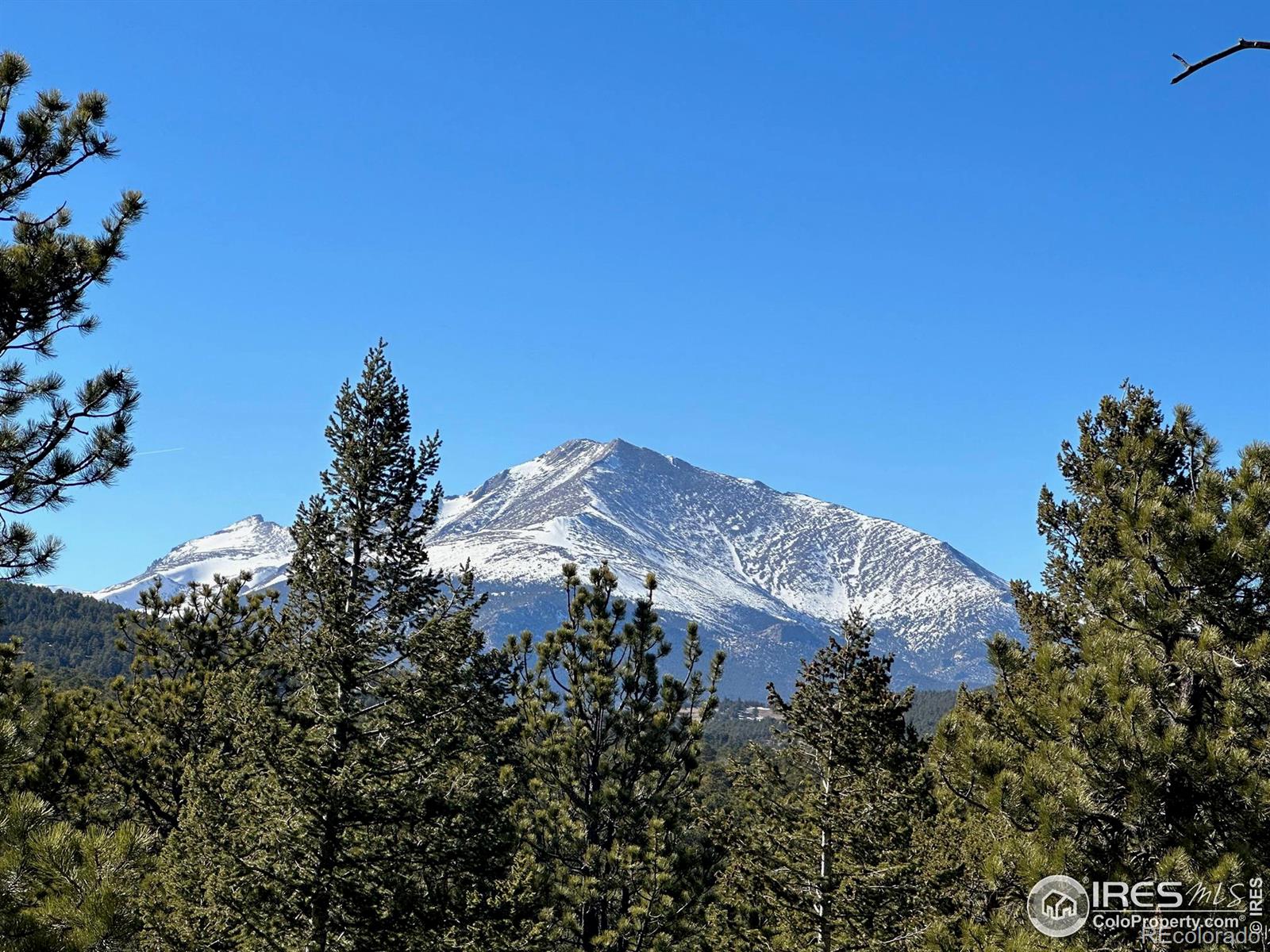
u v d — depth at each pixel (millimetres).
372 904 14828
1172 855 10727
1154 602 12461
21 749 12133
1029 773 11953
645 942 18250
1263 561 11914
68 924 7781
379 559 16016
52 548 12266
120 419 12898
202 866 15086
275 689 17406
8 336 12594
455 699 16453
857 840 21406
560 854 19016
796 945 21312
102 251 12836
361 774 15070
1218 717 11852
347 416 16328
